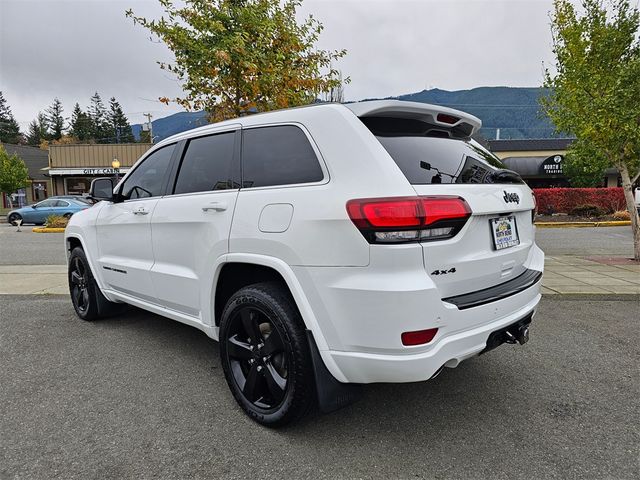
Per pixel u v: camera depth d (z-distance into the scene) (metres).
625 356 3.78
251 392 2.75
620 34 7.05
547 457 2.38
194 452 2.44
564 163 21.16
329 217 2.24
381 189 2.17
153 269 3.55
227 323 2.84
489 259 2.51
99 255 4.42
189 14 6.43
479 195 2.46
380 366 2.18
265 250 2.54
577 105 7.45
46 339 4.28
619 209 19.17
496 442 2.52
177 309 3.44
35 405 2.97
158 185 3.68
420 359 2.13
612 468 2.28
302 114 2.63
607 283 6.27
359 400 2.75
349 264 2.19
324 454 2.42
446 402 3.00
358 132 2.37
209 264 2.94
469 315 2.30
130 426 2.71
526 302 2.76
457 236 2.30
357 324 2.20
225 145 3.06
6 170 33.03
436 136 2.77
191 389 3.22
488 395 3.09
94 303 4.68
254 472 2.27
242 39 6.14
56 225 19.41
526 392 3.13
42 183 41.00
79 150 31.22
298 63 7.18
